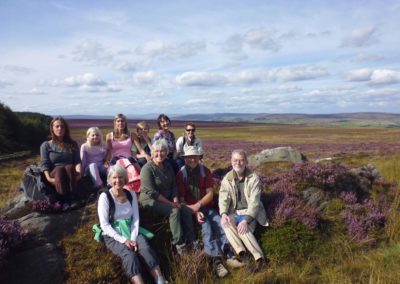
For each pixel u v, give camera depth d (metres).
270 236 3.48
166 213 3.33
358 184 4.78
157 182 3.46
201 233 3.46
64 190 3.51
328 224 3.83
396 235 3.78
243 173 3.58
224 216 3.44
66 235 3.21
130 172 3.79
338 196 4.39
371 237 3.73
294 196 4.11
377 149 18.77
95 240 3.13
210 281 3.02
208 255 3.23
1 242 2.72
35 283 2.67
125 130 4.24
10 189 6.98
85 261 2.93
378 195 4.68
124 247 2.90
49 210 3.46
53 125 3.65
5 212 3.75
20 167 11.35
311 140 31.14
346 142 27.39
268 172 5.22
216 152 17.14
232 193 3.56
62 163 3.69
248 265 3.19
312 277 3.09
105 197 3.01
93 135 3.99
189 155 3.62
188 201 3.69
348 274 3.09
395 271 3.05
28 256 2.84
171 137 4.69
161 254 3.26
